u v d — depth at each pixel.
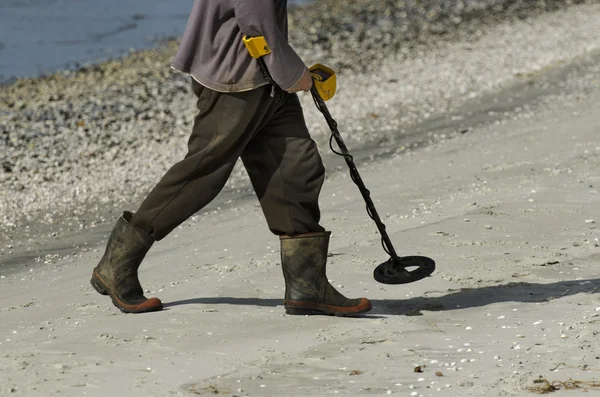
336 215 26.22
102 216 32.09
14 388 13.32
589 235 22.34
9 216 32.19
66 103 57.94
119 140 46.78
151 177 38.38
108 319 17.25
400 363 14.32
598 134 34.97
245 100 16.45
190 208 17.17
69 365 14.33
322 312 17.22
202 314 17.27
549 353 14.55
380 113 48.12
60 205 33.75
